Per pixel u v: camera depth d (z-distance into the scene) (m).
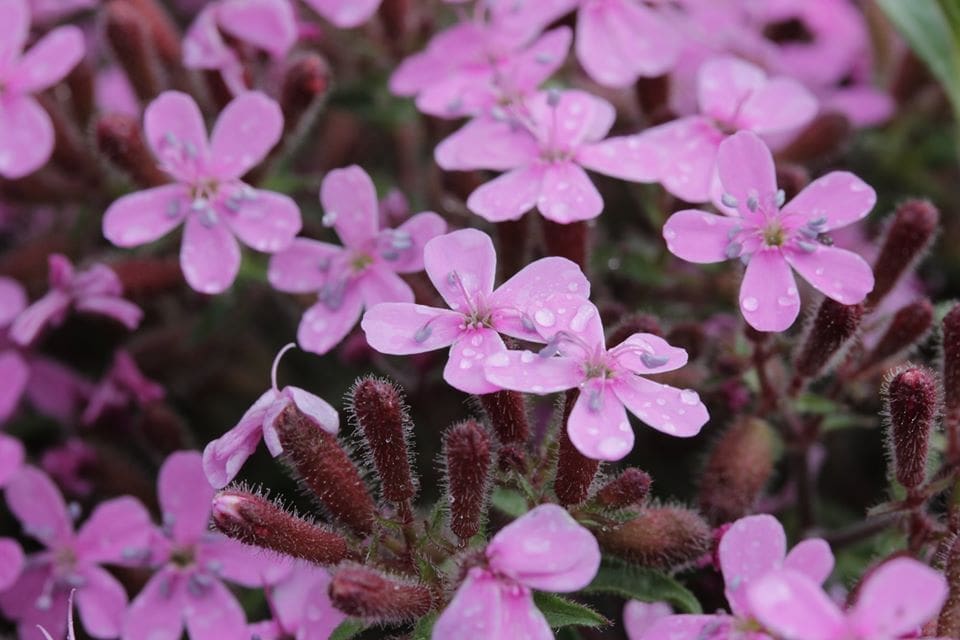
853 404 0.17
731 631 0.14
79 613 0.17
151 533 0.17
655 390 0.15
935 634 0.14
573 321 0.15
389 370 0.18
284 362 0.20
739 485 0.16
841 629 0.13
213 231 0.17
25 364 0.19
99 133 0.17
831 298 0.16
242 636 0.16
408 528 0.15
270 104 0.17
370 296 0.16
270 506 0.15
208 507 0.16
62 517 0.17
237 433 0.15
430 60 0.18
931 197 0.21
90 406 0.19
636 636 0.16
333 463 0.15
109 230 0.17
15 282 0.19
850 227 0.20
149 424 0.18
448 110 0.17
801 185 0.17
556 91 0.16
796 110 0.17
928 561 0.16
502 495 0.16
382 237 0.16
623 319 0.16
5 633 0.18
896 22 0.19
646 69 0.18
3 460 0.17
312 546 0.15
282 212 0.17
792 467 0.18
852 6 0.22
